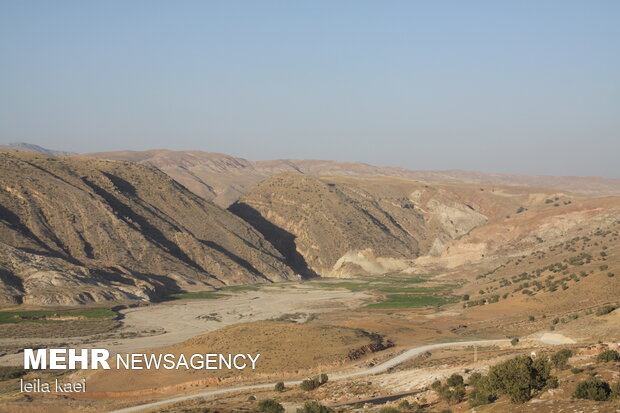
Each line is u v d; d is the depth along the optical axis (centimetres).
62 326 10412
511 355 5919
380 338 8000
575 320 7525
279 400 5322
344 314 11694
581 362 4353
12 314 11150
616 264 10888
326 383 5903
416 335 8588
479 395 3688
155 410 5275
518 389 3297
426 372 5728
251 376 6500
